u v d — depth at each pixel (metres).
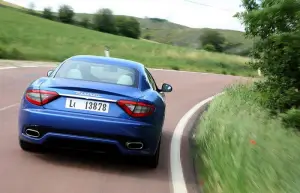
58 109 4.87
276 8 9.18
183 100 14.44
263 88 10.71
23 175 4.62
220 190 4.48
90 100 4.89
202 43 132.25
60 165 5.14
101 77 5.41
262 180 4.23
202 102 14.37
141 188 4.64
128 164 5.52
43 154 5.53
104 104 4.89
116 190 4.47
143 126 4.90
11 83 13.13
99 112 4.87
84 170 5.05
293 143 6.00
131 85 5.37
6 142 5.95
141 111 4.93
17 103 9.61
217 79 27.55
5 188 4.16
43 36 47.47
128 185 4.69
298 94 9.48
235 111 8.73
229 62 48.50
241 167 4.50
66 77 5.36
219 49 129.62
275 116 8.55
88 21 121.19
